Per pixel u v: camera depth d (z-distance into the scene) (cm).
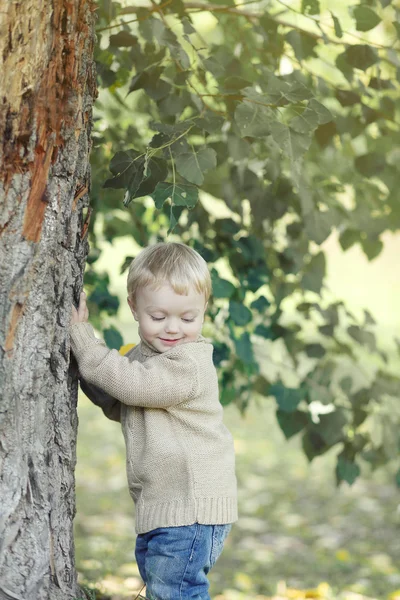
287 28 411
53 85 228
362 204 411
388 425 399
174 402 263
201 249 363
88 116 257
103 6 317
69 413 258
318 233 362
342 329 425
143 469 263
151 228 430
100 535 551
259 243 380
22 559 238
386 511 647
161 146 276
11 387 233
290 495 689
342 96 347
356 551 555
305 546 566
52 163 234
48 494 246
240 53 376
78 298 262
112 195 388
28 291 234
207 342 280
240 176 374
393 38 366
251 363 387
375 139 398
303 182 361
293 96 281
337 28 308
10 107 222
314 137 364
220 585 475
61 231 241
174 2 329
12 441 236
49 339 242
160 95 321
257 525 613
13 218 228
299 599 436
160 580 258
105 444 831
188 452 263
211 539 265
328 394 383
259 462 784
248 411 970
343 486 711
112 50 328
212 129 290
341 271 1398
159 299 264
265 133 277
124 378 255
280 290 402
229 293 352
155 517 261
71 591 254
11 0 217
